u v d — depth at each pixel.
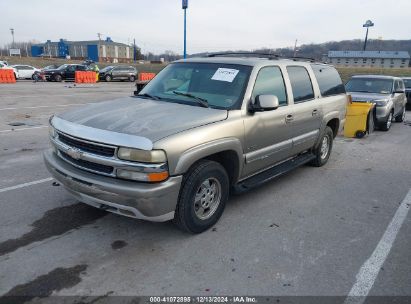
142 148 3.14
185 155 3.34
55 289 2.91
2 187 4.99
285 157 5.17
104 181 3.28
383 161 7.32
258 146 4.38
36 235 3.74
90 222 4.06
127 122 3.50
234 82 4.32
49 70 29.62
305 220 4.36
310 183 5.73
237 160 4.08
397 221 4.42
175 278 3.11
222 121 3.81
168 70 5.05
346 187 5.61
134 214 3.32
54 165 3.74
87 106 4.26
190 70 4.75
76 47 123.50
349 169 6.64
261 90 4.43
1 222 3.98
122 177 3.25
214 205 3.97
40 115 11.35
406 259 3.56
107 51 124.12
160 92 4.64
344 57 103.50
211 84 4.41
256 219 4.31
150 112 3.80
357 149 8.41
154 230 3.92
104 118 3.64
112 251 3.49
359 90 11.70
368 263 3.46
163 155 3.21
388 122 11.13
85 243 3.62
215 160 4.08
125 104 4.20
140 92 4.90
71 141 3.57
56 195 4.76
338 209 4.73
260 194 5.14
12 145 7.36
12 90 19.69
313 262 3.44
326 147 6.69
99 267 3.23
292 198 5.05
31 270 3.15
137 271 3.19
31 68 31.66
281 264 3.38
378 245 3.82
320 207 4.77
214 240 3.77
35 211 4.28
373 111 10.20
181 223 3.65
